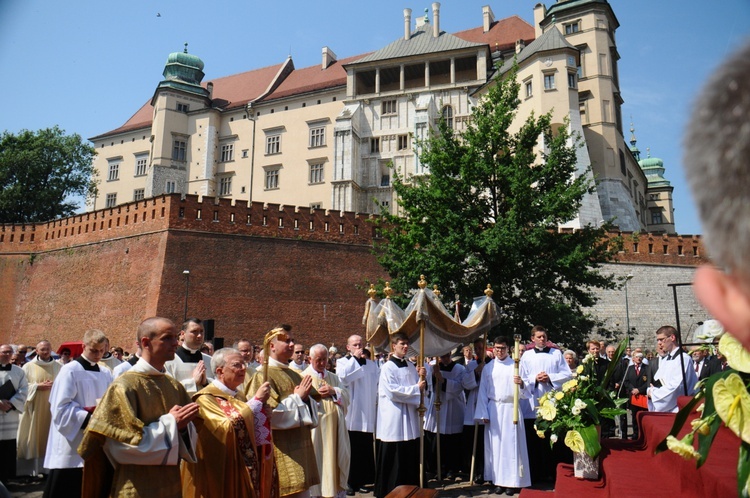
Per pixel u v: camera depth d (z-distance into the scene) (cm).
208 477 572
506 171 2525
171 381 567
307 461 728
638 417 862
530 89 4928
